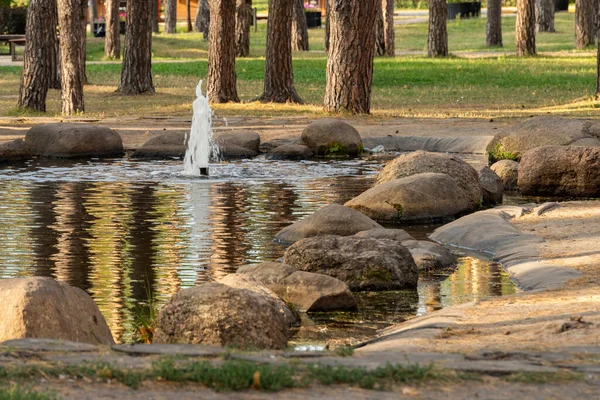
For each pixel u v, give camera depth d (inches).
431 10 2172.7
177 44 2416.3
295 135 1023.6
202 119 899.4
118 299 414.6
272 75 1396.4
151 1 1544.0
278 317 334.0
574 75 1715.1
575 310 340.2
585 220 574.6
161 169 837.2
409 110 1268.5
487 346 285.9
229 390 222.5
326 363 246.2
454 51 2407.7
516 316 337.7
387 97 1470.2
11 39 2050.9
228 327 318.3
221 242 535.2
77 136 930.7
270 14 1396.4
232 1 1391.5
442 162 661.9
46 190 718.5
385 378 231.3
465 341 297.9
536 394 221.5
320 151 949.2
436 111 1266.0
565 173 709.9
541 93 1487.5
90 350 263.1
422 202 617.0
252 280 392.8
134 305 404.5
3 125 1125.1
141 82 1539.1
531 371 237.6
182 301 324.5
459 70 1824.6
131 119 1186.6
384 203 613.9
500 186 692.1
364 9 1200.2
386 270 442.9
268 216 615.8
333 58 1220.5
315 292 406.9
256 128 1080.8
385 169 684.1
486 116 1178.0
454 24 2984.7
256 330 321.4
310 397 218.2
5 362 243.9
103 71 1894.7
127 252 508.1
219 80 1392.7
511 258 486.9
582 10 2343.8
